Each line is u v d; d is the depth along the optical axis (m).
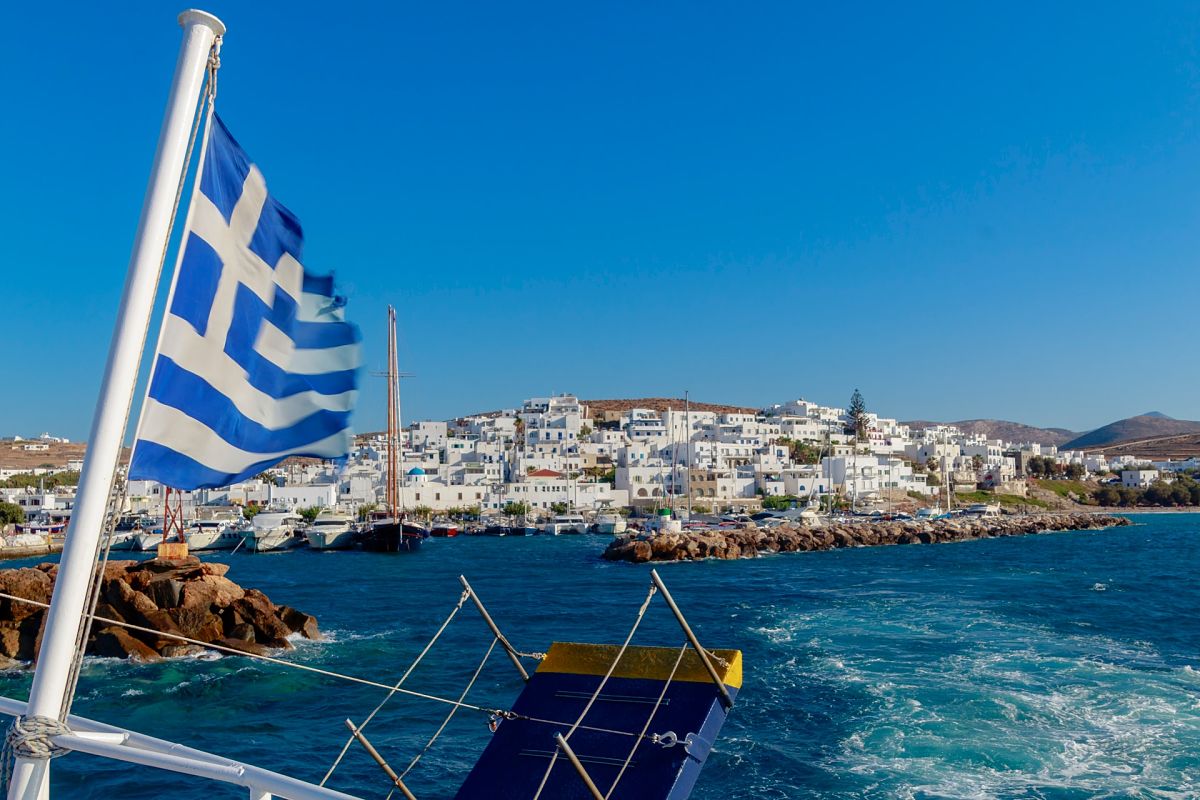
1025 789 27.78
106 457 7.97
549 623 63.53
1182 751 30.84
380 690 42.47
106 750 8.09
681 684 11.03
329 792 7.98
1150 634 53.94
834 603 71.31
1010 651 48.16
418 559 123.19
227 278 9.57
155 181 8.23
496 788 10.31
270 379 10.12
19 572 51.25
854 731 33.91
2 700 9.80
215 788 29.16
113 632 50.41
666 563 117.31
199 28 8.47
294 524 161.12
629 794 9.91
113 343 8.05
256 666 47.75
